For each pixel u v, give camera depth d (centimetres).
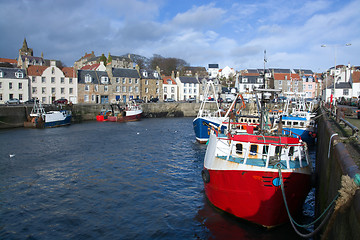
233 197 1084
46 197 1429
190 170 1905
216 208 1241
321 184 1062
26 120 4384
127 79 7081
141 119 5791
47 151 2455
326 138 1230
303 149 1164
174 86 8375
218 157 1183
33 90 5872
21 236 1064
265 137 1083
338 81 6481
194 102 6994
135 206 1322
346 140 902
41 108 4275
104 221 1179
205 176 1254
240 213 1088
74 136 3316
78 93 6350
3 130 3847
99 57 10794
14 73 5638
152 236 1058
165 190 1527
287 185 979
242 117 2158
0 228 1121
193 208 1289
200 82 8700
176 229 1103
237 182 1038
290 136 1180
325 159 1085
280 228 1057
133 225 1141
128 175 1788
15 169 1902
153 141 3019
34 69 5972
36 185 1598
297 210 1072
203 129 2831
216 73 12938
